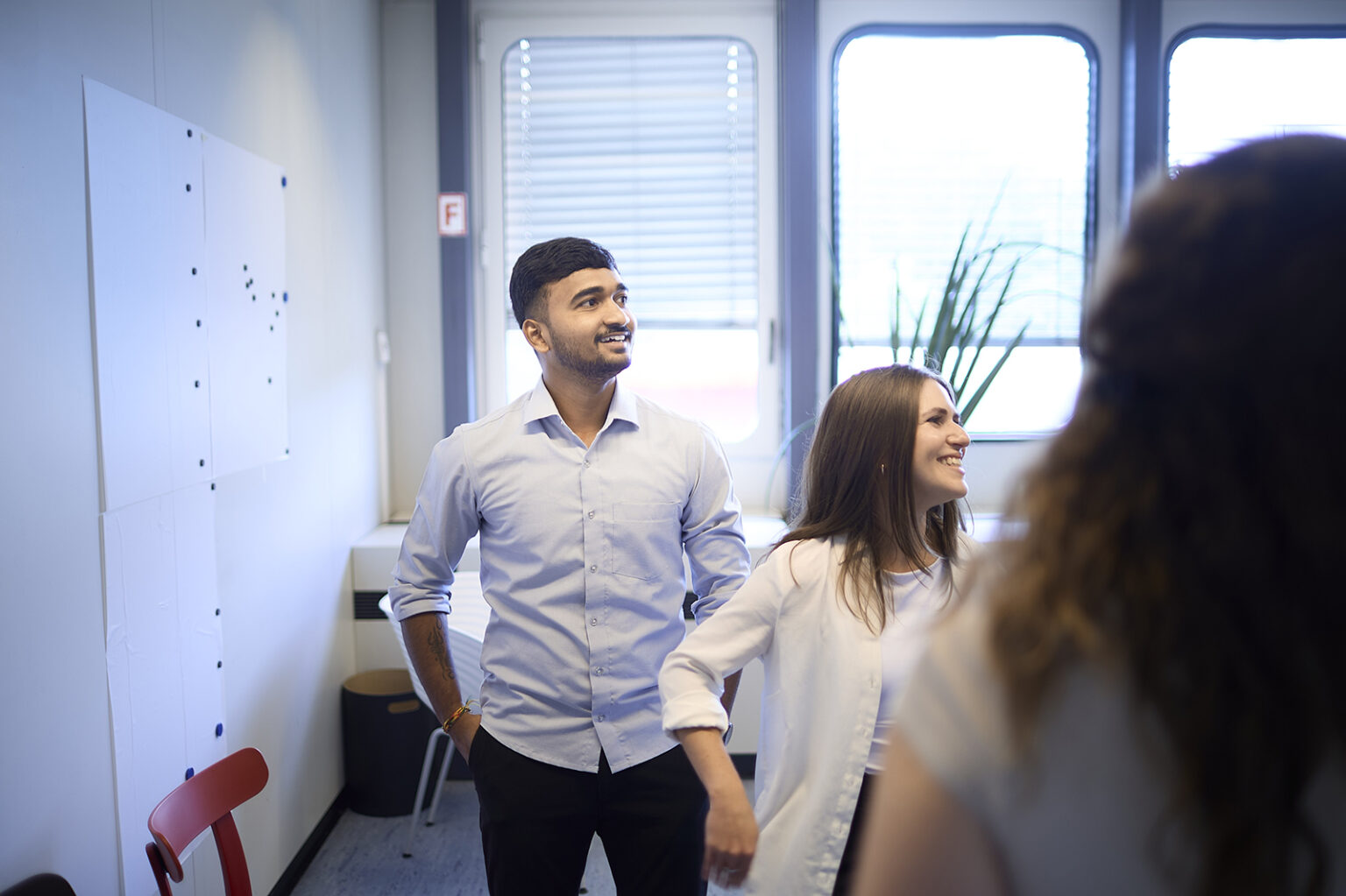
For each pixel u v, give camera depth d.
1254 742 0.43
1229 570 0.44
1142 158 3.56
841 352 3.73
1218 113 3.66
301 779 2.75
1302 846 0.44
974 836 0.51
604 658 1.64
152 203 1.85
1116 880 0.48
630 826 1.65
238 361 2.28
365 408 3.42
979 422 3.72
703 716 1.29
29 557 1.45
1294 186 0.45
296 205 2.70
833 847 1.25
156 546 1.86
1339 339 0.42
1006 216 3.69
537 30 3.65
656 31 3.65
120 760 1.72
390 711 3.11
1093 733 0.47
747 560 1.81
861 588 1.32
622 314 1.69
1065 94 3.67
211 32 2.14
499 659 1.69
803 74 3.55
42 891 1.43
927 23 3.63
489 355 3.78
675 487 1.73
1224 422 0.44
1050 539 0.49
